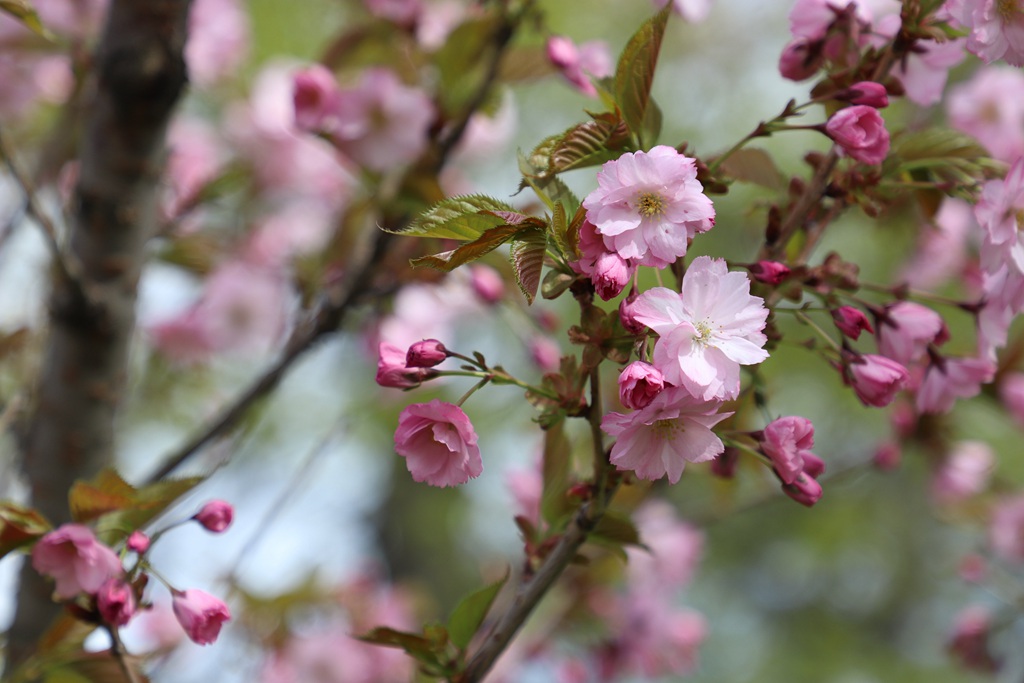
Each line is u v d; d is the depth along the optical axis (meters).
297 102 1.59
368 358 1.67
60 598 1.33
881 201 1.35
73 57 1.58
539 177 1.29
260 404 1.59
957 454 1.77
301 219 2.04
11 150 1.45
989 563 1.98
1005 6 1.31
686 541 1.85
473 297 1.59
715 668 4.27
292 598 1.73
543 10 1.56
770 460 1.30
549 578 1.32
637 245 1.26
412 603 2.03
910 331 1.37
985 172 1.35
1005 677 1.91
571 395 1.29
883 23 1.37
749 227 1.66
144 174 1.51
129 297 1.52
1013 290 1.34
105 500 1.34
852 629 4.41
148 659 1.39
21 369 1.59
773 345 1.35
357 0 1.70
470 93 1.58
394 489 4.16
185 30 1.50
